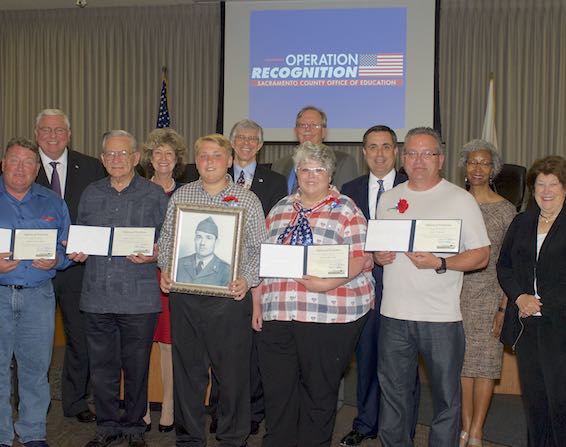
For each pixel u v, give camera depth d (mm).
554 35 7211
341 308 2969
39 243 3203
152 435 3811
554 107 7250
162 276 3193
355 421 3779
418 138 2930
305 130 4070
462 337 2941
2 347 3256
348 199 3082
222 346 3158
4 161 3229
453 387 2898
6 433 3330
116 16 8047
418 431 4051
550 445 2881
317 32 7438
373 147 3578
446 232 2818
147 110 8039
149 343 3451
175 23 7953
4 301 3238
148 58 8000
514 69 7309
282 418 3109
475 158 3578
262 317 3148
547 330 2824
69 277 3973
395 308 2963
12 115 8250
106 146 3355
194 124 7957
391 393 3021
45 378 3395
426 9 7234
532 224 2961
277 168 4344
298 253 2902
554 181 2881
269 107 7535
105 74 8078
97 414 3510
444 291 2896
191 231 3119
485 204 3584
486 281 3529
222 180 3203
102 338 3439
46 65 8164
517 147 7332
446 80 7438
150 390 4207
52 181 4043
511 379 4738
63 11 8117
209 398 3945
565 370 2799
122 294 3352
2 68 8250
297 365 3098
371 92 7344
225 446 3236
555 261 2826
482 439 3953
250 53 7562
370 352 3672
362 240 2990
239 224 3086
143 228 3301
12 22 8219
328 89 7426
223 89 7621
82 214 3443
